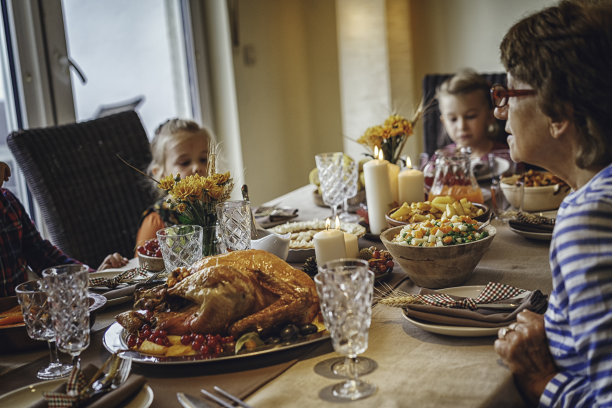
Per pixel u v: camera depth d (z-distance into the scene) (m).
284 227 1.80
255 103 3.77
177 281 1.19
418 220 1.58
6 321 1.17
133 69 3.20
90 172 2.32
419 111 2.19
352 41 3.87
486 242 1.29
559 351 0.94
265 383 0.97
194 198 1.48
